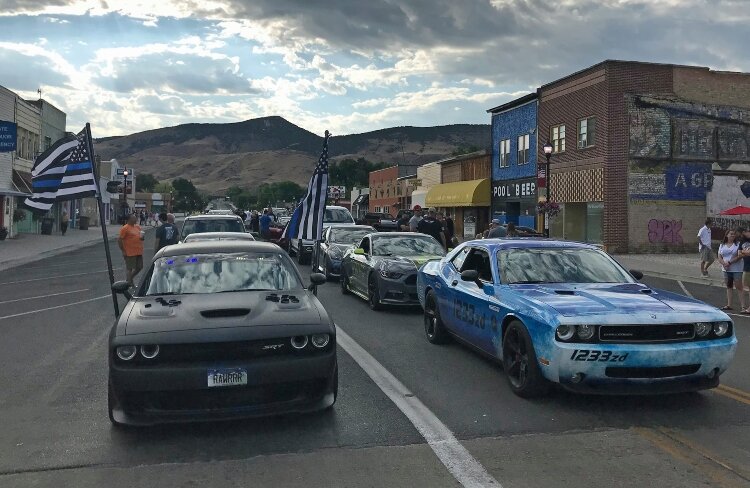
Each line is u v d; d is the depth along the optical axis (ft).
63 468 14.90
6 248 95.81
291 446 16.21
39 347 28.60
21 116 124.16
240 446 16.25
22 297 46.09
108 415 18.69
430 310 29.58
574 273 23.06
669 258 85.15
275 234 96.84
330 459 15.35
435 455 15.55
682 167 94.07
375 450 15.90
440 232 56.18
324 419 18.25
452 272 27.32
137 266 50.14
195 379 16.08
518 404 19.58
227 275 20.90
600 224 94.07
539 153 110.22
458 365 24.82
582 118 97.91
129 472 14.67
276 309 18.19
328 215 80.84
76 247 108.58
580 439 16.58
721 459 15.24
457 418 18.29
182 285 20.29
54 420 18.42
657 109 92.94
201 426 17.71
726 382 22.43
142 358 16.16
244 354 16.49
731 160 96.07
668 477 14.21
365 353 27.02
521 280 22.70
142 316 17.57
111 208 241.35
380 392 21.02
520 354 20.33
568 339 17.90
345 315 37.42
